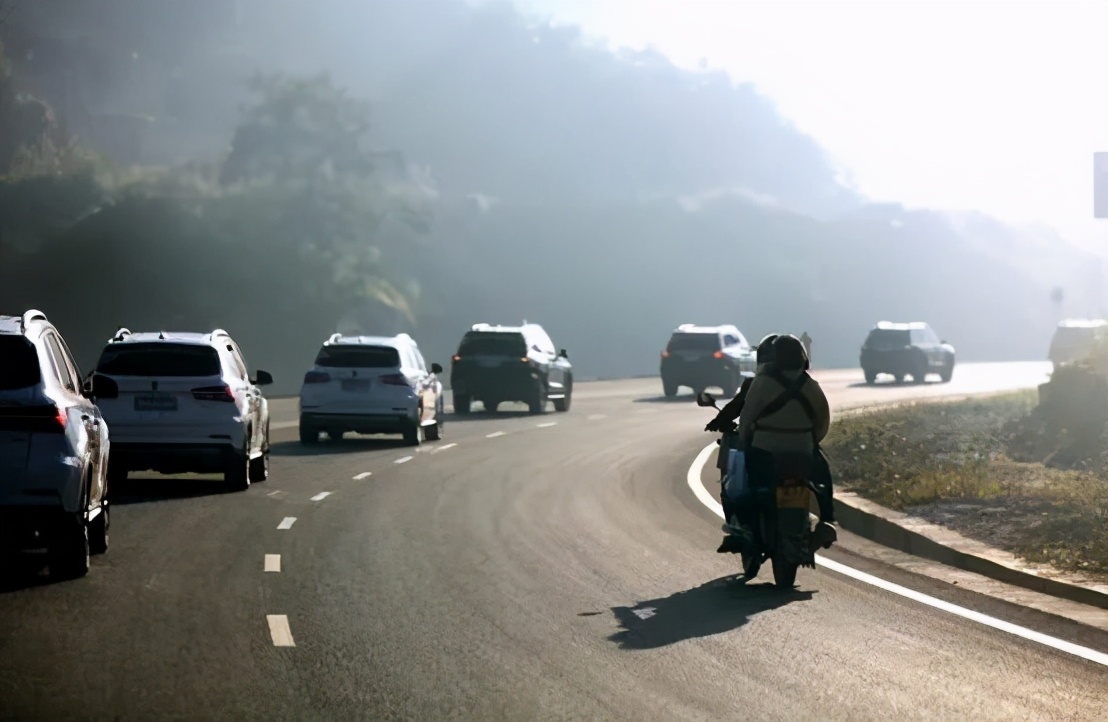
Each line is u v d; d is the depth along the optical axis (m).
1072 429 23.45
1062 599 11.37
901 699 7.95
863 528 15.91
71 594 10.83
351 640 9.35
